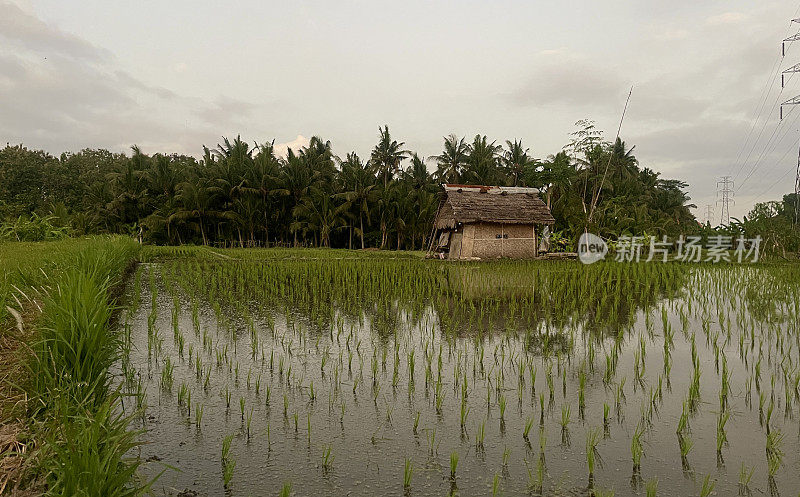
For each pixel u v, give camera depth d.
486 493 3.80
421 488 3.85
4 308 5.45
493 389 6.00
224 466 4.13
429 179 47.22
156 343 7.79
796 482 3.93
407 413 5.28
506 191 23.48
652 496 3.63
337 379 6.30
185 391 5.78
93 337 4.52
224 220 41.50
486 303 11.77
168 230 40.81
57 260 10.16
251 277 15.65
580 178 40.50
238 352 7.43
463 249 22.14
